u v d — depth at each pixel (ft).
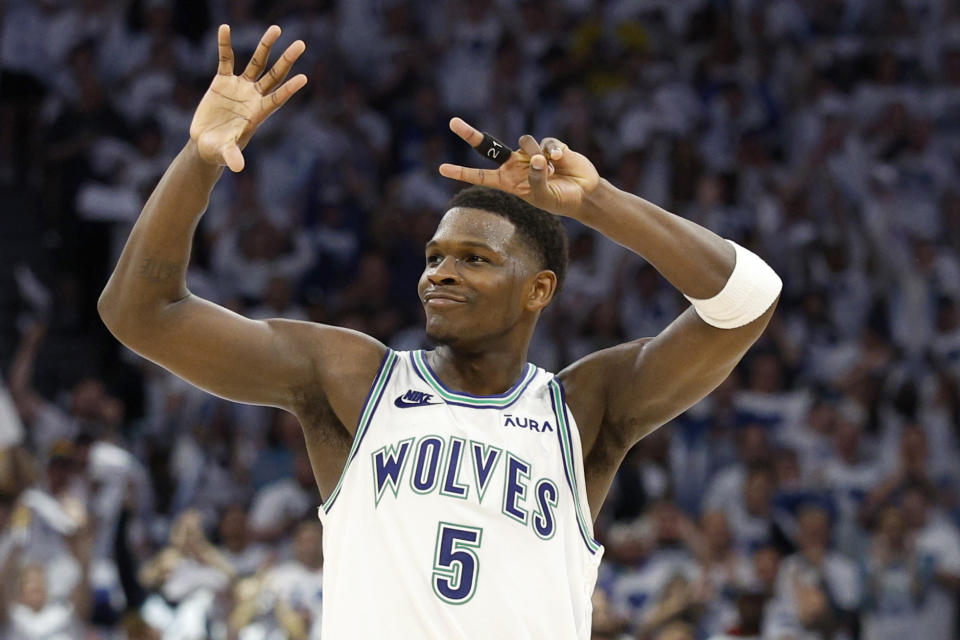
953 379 67.97
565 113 80.23
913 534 57.36
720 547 53.88
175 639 48.78
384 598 18.01
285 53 17.83
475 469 18.39
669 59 85.05
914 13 90.38
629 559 54.13
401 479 18.38
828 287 75.31
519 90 82.28
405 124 81.46
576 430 19.30
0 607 47.29
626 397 19.79
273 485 59.82
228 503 60.13
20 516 49.44
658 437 61.05
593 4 86.69
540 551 18.28
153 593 50.39
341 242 75.72
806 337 72.18
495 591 17.94
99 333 73.00
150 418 66.08
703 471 62.44
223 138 17.44
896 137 83.20
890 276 76.74
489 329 19.04
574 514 18.89
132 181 74.38
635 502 58.54
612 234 18.08
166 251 18.12
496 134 80.48
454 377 19.47
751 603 49.78
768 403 65.72
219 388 19.13
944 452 66.23
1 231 74.28
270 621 49.52
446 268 19.01
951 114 86.43
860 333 74.08
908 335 74.13
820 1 89.40
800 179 78.64
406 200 76.38
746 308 18.69
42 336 70.44
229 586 50.93
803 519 56.34
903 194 81.46
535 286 19.60
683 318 19.61
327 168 77.92
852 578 56.08
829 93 84.48
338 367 19.43
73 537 50.24
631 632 51.85
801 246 75.66
